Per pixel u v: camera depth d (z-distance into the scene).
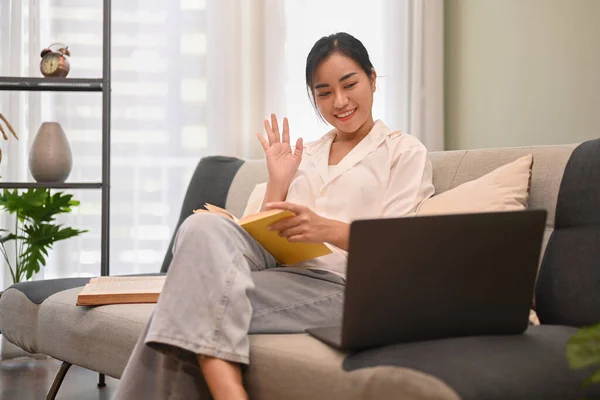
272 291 1.48
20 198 2.84
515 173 1.71
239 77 3.24
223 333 1.33
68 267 3.21
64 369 2.01
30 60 3.10
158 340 1.31
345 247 1.49
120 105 3.21
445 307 1.21
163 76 3.23
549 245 1.61
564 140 2.84
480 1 3.24
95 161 3.21
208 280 1.35
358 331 1.17
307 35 3.33
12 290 2.20
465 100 3.34
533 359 1.11
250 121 3.27
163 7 3.23
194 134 3.25
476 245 1.18
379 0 3.39
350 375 1.14
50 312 2.01
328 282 1.59
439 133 3.37
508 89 3.11
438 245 1.16
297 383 1.24
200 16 3.24
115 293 1.88
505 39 3.11
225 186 2.64
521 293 1.24
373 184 1.75
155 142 3.23
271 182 1.82
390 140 1.80
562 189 1.65
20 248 3.13
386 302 1.16
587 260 1.49
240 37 3.25
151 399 1.41
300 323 1.47
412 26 3.38
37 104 3.12
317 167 1.83
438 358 1.08
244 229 1.50
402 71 3.39
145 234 3.23
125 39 3.21
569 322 1.46
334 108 1.82
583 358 0.99
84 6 3.20
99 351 1.82
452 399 0.99
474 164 1.92
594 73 2.70
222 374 1.30
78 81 2.79
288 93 3.32
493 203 1.66
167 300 1.34
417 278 1.17
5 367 2.83
